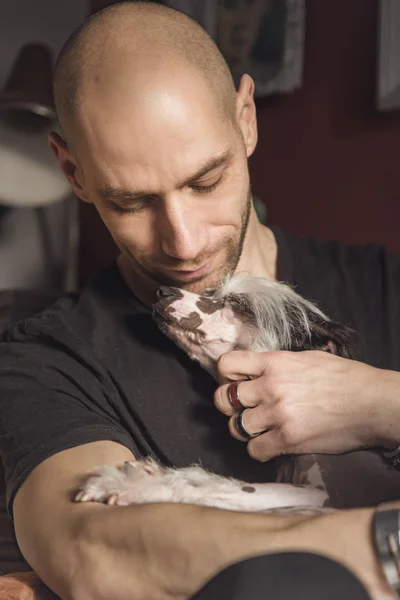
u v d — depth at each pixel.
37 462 1.96
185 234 2.02
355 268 2.57
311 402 2.06
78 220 6.20
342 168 5.49
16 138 5.19
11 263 6.41
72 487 1.88
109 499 1.82
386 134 5.29
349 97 5.44
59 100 2.08
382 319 2.45
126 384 2.26
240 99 2.26
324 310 2.48
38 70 5.15
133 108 1.91
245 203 2.13
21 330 2.38
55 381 2.19
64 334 2.30
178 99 1.92
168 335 2.32
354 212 5.44
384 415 2.06
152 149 1.92
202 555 1.54
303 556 1.38
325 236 5.57
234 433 2.12
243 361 2.13
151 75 1.93
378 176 5.34
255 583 1.34
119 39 1.99
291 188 5.72
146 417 2.22
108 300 2.44
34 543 1.82
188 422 2.24
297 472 2.18
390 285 2.49
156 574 1.58
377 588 1.47
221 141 1.98
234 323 2.40
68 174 2.31
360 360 2.38
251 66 5.77
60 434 2.00
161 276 2.27
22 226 6.42
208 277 2.19
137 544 1.61
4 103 4.83
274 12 5.64
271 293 2.45
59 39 6.49
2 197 5.21
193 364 2.35
